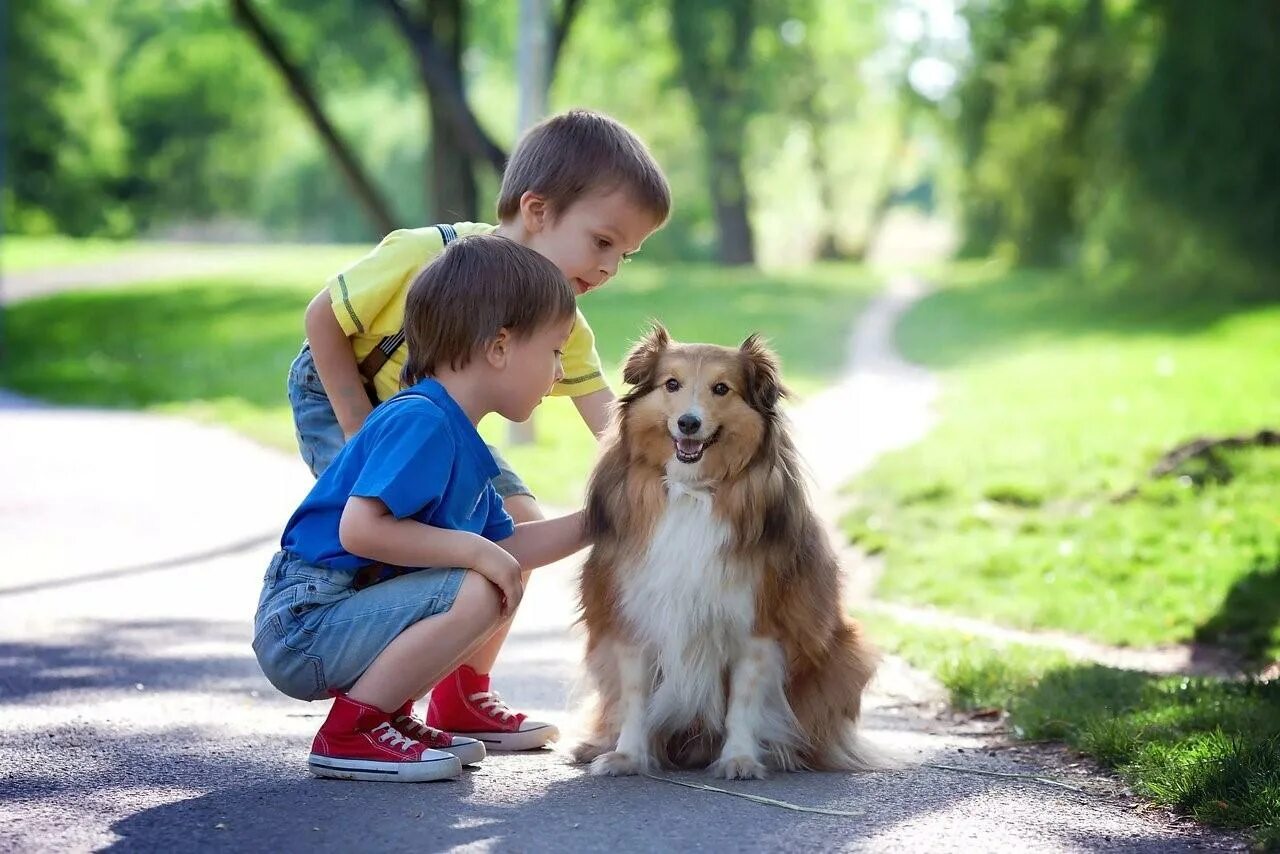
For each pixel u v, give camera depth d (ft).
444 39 107.96
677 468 15.34
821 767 16.02
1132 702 18.84
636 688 15.65
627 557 15.60
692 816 13.38
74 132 189.98
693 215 233.76
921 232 342.44
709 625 15.37
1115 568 31.40
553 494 43.06
